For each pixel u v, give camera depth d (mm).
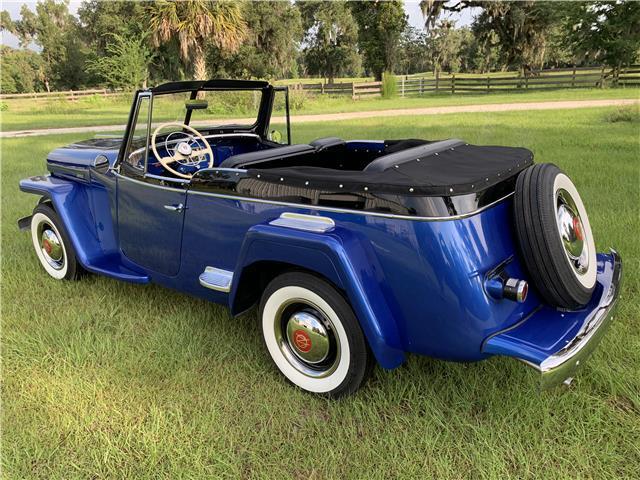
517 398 2482
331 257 2256
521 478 2100
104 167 3701
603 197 5527
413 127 12438
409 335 2359
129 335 3348
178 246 3195
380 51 41344
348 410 2506
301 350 2666
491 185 2354
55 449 2383
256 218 2684
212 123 4246
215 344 3162
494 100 22203
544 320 2348
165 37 24141
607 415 2408
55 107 28547
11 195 7246
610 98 19547
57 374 2936
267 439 2363
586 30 26750
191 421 2521
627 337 2979
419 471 2148
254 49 42938
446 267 2125
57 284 4188
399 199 2182
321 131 12234
